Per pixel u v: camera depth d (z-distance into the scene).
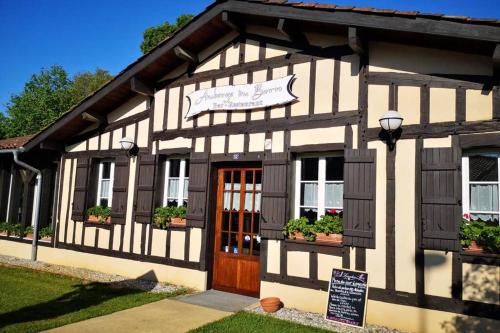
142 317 4.91
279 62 6.01
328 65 5.57
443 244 4.53
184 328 4.53
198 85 6.89
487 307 4.25
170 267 6.78
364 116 5.20
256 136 6.09
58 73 28.50
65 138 8.70
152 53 6.87
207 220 6.45
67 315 4.91
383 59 5.19
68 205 8.49
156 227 7.04
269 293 5.68
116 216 7.57
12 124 26.47
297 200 5.76
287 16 5.41
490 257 4.29
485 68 4.57
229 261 6.34
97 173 8.42
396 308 4.75
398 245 4.81
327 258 5.27
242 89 6.29
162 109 7.32
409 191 4.82
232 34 6.61
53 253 8.55
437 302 4.53
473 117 4.57
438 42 4.70
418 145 4.82
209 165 6.53
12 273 7.41
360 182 5.11
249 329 4.51
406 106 4.96
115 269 7.47
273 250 5.72
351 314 4.83
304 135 5.64
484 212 4.52
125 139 7.43
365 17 4.83
